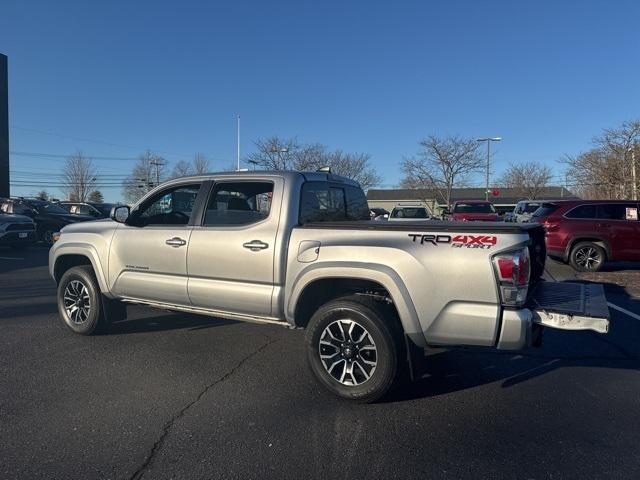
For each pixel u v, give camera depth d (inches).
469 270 146.3
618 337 243.6
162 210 216.4
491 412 156.9
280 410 156.6
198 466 124.1
